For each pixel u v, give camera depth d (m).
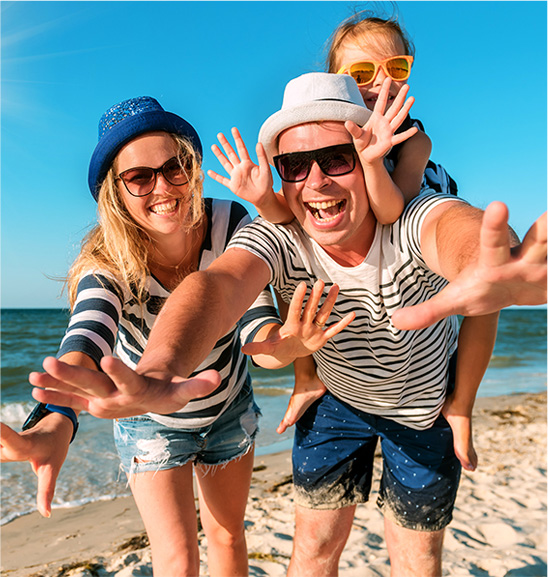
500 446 7.47
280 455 7.22
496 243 1.15
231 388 2.77
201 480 2.90
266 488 5.93
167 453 2.63
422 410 2.67
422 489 2.75
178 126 2.51
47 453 1.62
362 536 4.54
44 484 1.56
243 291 1.92
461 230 1.59
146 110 2.44
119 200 2.51
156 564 2.53
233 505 2.92
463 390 2.72
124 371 1.16
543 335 32.25
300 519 2.98
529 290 1.22
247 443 2.91
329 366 2.65
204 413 2.68
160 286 2.56
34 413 1.78
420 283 2.24
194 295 1.69
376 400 2.70
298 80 2.25
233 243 2.19
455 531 4.61
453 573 3.85
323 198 2.07
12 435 1.53
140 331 2.56
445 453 2.76
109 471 6.46
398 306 2.26
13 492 5.79
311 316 2.00
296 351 2.15
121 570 4.00
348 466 2.89
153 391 1.23
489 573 3.86
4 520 5.11
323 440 2.91
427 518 2.77
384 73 3.25
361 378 2.58
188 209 2.54
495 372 16.36
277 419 9.12
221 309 1.73
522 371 16.61
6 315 48.03
